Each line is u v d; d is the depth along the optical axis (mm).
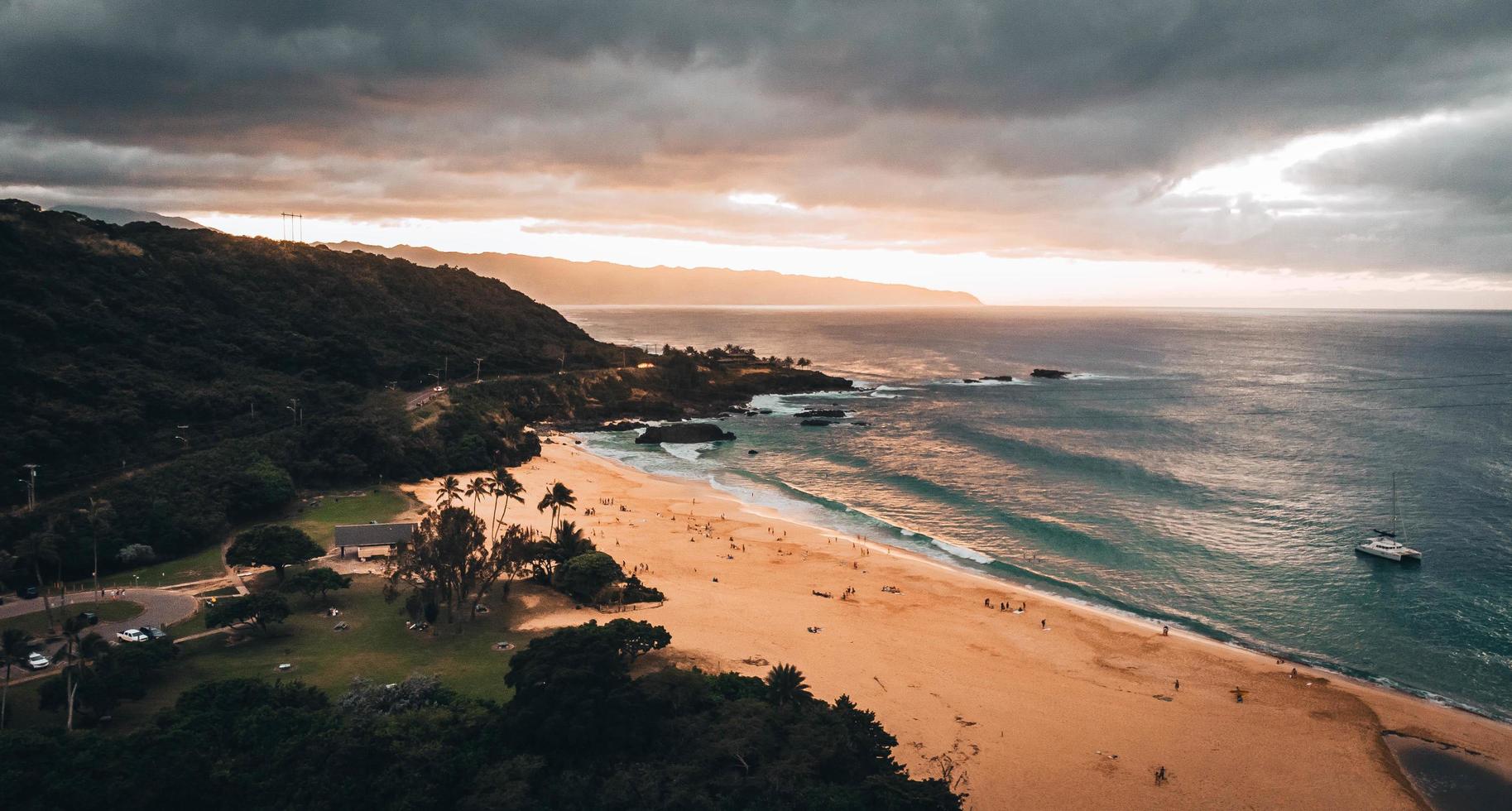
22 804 43594
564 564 89250
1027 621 83875
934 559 106375
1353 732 62844
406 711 56688
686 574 96688
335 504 119125
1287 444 176250
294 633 74562
